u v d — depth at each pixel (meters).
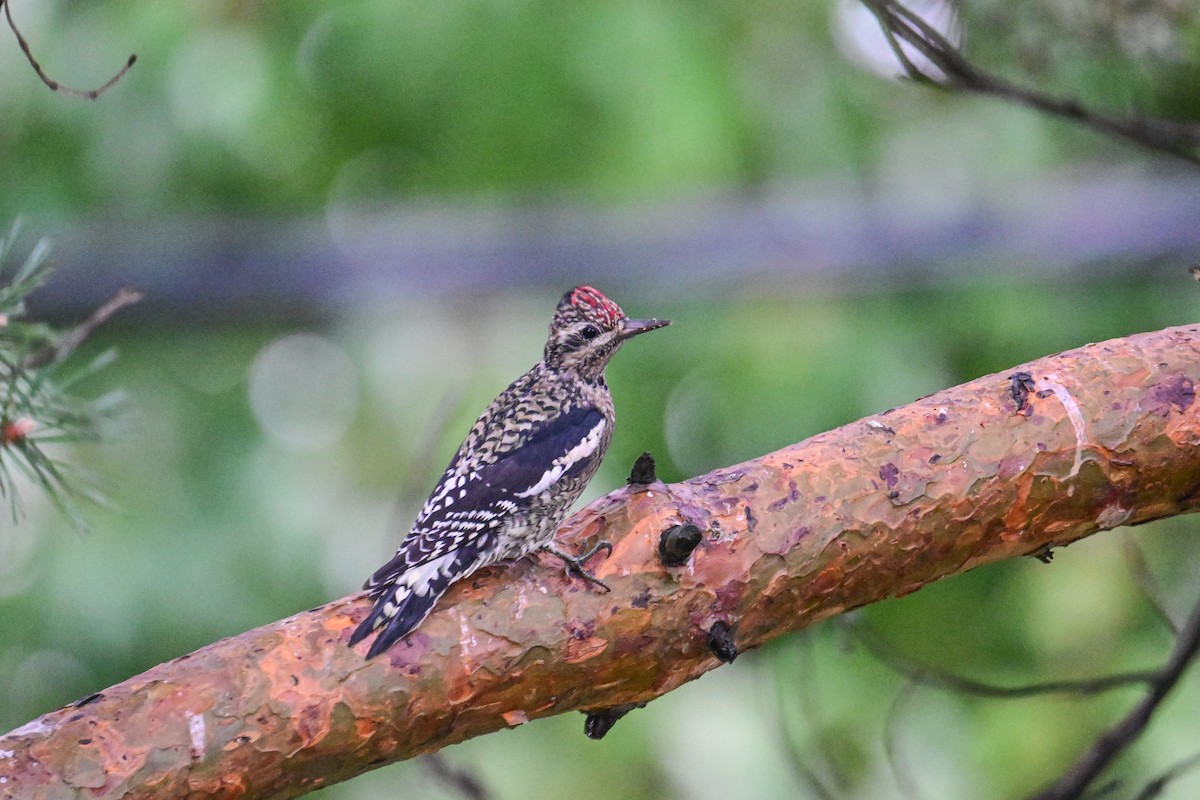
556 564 5.69
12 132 12.30
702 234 12.68
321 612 5.58
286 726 5.29
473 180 13.11
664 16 12.73
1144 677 7.24
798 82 13.12
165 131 12.37
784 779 11.47
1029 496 6.02
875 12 6.58
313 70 12.71
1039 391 6.09
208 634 11.82
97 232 12.31
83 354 12.48
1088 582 11.59
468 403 12.83
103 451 11.98
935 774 11.37
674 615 5.69
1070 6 7.44
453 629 5.53
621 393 12.52
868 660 11.62
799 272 12.61
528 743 12.11
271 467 12.62
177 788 5.14
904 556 5.96
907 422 6.05
